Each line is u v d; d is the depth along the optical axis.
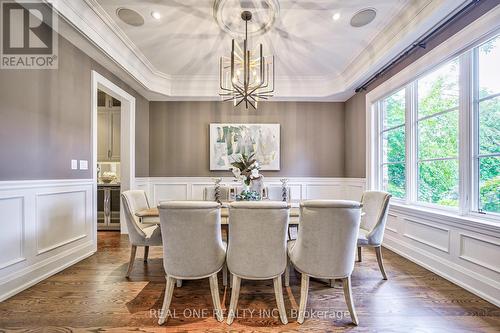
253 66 2.95
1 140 1.95
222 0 2.34
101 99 4.53
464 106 2.21
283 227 1.68
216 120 4.82
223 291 2.14
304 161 4.85
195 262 1.71
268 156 4.78
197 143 4.81
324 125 4.86
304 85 4.45
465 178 2.20
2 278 1.94
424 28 2.39
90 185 2.99
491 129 2.03
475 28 2.02
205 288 2.19
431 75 2.71
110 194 4.20
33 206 2.21
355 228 1.68
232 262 1.74
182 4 2.40
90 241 3.00
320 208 1.64
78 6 2.35
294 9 2.46
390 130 3.48
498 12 1.83
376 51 3.13
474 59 2.16
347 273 1.71
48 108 2.39
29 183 2.16
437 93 2.63
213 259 1.75
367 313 1.80
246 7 2.43
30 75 2.21
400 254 3.00
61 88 2.55
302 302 1.72
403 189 3.19
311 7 2.43
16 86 2.08
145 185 4.61
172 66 3.89
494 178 2.01
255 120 4.84
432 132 2.71
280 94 4.45
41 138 2.31
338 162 4.84
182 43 3.16
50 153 2.42
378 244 2.34
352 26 2.75
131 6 2.44
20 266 2.09
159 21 2.68
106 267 2.64
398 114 3.32
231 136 4.78
